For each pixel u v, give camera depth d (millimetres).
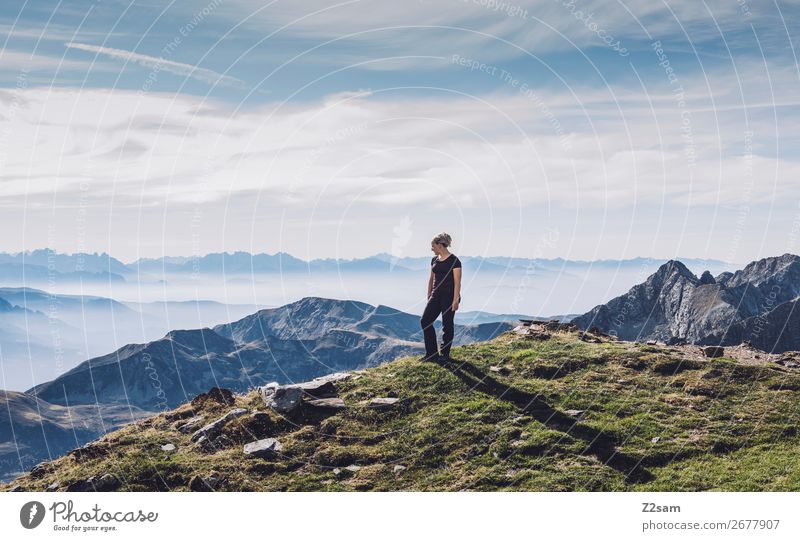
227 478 10570
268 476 10609
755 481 9609
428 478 10367
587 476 9992
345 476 10539
